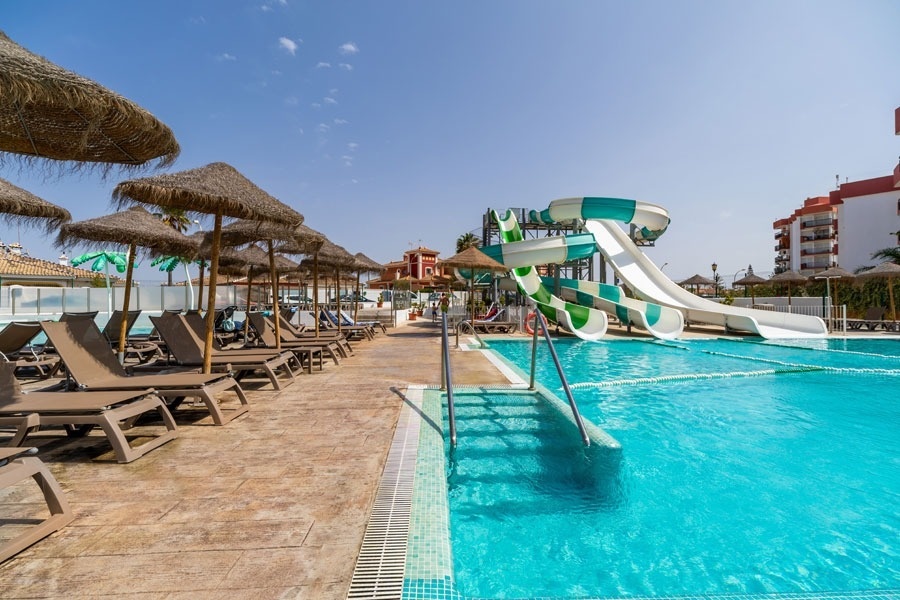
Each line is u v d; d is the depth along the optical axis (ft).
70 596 5.74
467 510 11.25
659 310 53.42
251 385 19.92
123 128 9.20
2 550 6.45
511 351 41.34
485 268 49.90
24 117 8.99
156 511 8.05
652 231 66.03
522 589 8.20
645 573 8.71
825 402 22.07
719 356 37.81
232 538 7.14
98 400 11.26
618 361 35.27
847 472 13.64
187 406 15.98
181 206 14.90
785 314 53.31
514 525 10.54
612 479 12.41
